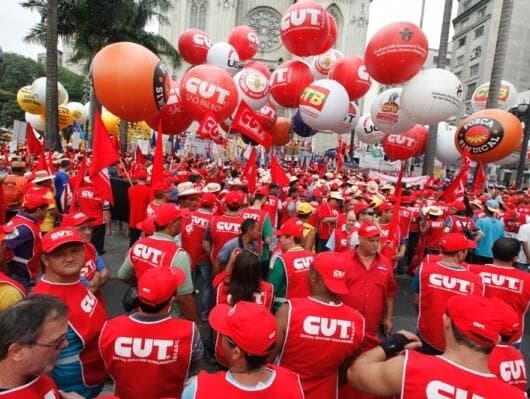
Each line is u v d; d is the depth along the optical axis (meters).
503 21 15.00
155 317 2.73
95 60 6.73
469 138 8.85
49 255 2.78
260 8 54.25
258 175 13.17
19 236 4.34
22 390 1.75
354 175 18.30
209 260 6.11
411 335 2.59
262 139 8.69
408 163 22.75
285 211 9.17
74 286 2.88
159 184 6.61
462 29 65.12
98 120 5.62
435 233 8.66
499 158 8.87
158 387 2.71
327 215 8.70
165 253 4.06
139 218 8.14
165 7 23.14
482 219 8.20
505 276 4.38
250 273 3.66
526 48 55.88
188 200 6.30
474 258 8.30
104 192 5.83
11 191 6.03
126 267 4.34
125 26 21.33
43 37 20.27
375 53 7.56
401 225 8.86
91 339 2.85
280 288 4.23
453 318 2.05
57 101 16.67
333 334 2.90
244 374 2.10
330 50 12.38
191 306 4.13
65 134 23.92
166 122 9.05
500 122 8.59
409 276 9.44
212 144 24.70
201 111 8.45
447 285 4.17
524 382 2.88
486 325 1.96
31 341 1.71
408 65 7.41
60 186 8.59
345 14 54.09
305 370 2.93
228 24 53.19
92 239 8.03
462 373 1.99
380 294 4.01
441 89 7.41
